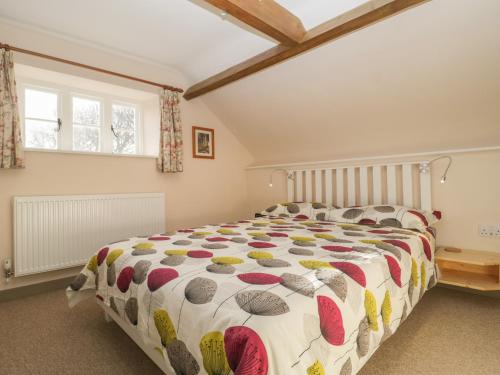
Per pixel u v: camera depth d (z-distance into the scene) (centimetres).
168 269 125
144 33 244
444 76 211
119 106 308
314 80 261
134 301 127
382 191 280
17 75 244
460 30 183
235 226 234
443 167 242
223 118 365
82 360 146
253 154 402
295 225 238
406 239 178
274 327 83
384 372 134
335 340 95
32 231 224
